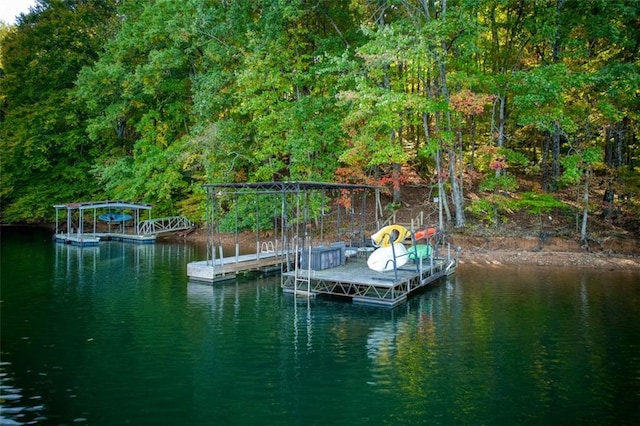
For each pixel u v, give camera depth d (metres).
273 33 22.09
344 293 14.02
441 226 21.55
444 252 20.94
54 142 34.75
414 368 8.65
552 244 20.64
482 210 22.17
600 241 19.98
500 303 13.27
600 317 11.80
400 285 14.27
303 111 22.45
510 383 7.98
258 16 25.22
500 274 17.30
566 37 21.20
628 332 10.62
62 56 34.09
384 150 20.23
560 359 9.05
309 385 7.92
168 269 19.31
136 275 17.98
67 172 35.12
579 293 14.27
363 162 23.86
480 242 21.50
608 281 15.91
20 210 34.59
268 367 8.73
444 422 6.66
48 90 34.31
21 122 33.53
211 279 16.67
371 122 19.73
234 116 26.42
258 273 18.72
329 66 22.75
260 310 12.91
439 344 9.98
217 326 11.34
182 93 30.59
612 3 19.14
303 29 22.92
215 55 23.75
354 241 22.09
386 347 9.80
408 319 11.88
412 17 20.66
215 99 24.02
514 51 24.03
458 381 8.07
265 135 24.36
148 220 30.33
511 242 21.09
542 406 7.14
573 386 7.85
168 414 6.90
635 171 21.33
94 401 7.32
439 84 22.59
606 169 21.02
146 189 30.41
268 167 24.02
